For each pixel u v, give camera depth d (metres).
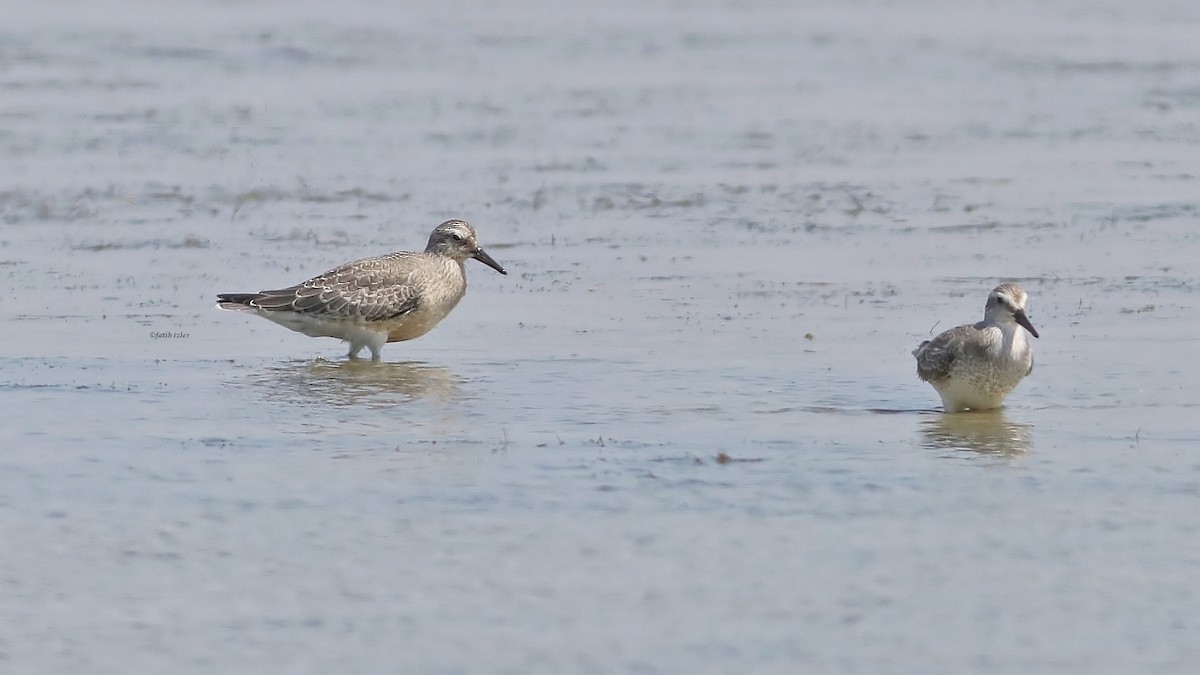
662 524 11.89
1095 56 45.78
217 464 13.45
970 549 11.33
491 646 9.80
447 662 9.58
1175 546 11.36
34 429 14.55
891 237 24.58
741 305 20.25
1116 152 32.22
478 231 25.36
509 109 37.59
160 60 43.97
